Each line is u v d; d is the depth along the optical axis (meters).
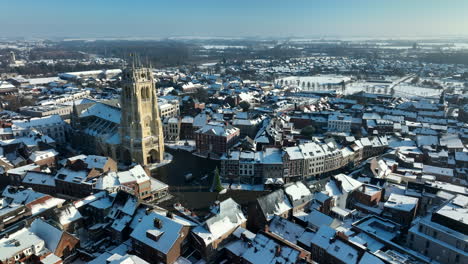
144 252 99.69
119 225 110.44
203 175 173.75
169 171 179.50
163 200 145.38
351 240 97.50
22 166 159.62
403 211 116.69
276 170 161.38
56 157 179.12
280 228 110.38
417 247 101.50
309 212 126.94
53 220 109.69
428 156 176.38
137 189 139.00
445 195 121.88
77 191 139.38
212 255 100.19
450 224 96.31
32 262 93.12
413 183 133.25
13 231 102.25
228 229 105.31
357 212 129.25
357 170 164.38
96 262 95.88
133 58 181.75
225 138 192.88
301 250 89.25
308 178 168.25
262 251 92.62
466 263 90.56
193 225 104.31
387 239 105.06
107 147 192.25
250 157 164.25
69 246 101.69
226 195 150.62
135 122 180.75
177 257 97.50
